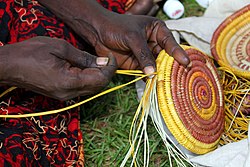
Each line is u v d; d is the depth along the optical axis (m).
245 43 1.75
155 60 1.43
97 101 1.86
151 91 1.41
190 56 1.49
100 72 1.28
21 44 1.28
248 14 1.79
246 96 1.69
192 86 1.46
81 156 1.59
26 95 1.50
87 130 1.80
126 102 1.86
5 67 1.25
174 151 1.51
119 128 1.77
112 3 1.98
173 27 2.00
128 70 1.50
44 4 1.62
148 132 1.73
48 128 1.53
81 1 1.57
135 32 1.41
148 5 2.09
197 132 1.45
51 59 1.25
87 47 1.73
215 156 1.51
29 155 1.40
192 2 2.29
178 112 1.40
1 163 1.29
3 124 1.41
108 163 1.69
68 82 1.27
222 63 1.67
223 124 1.58
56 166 1.54
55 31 1.60
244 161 1.47
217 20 1.99
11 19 1.48
